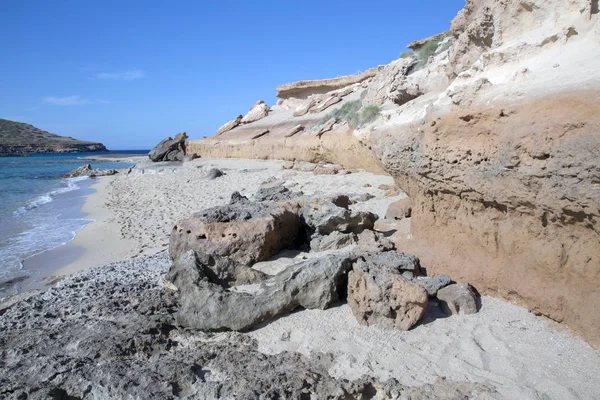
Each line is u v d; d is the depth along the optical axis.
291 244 7.39
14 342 4.97
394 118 8.46
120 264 8.45
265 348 4.68
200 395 3.95
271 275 6.11
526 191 4.09
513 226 4.54
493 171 4.43
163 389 3.95
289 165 21.67
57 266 9.07
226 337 4.95
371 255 5.80
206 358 4.46
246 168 23.61
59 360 4.40
